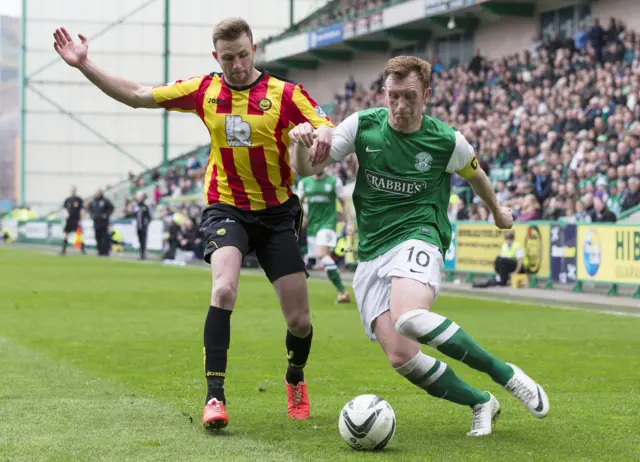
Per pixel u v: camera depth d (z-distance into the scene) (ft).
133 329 47.83
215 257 24.79
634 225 68.54
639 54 93.61
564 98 98.99
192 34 208.13
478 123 110.42
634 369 35.81
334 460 20.72
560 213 84.64
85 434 23.21
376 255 24.25
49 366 35.14
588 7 113.29
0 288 75.20
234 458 20.72
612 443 22.97
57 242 184.55
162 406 27.22
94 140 208.44
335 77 168.55
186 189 169.78
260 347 41.57
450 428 24.89
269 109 24.99
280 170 25.58
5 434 23.12
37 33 205.46
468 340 22.65
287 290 25.50
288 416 26.27
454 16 129.80
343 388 31.27
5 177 350.02
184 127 210.38
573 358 38.65
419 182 24.17
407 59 23.29
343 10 158.40
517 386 23.04
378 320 23.99
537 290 76.59
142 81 207.31
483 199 25.58
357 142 24.52
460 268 86.53
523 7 120.98
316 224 65.46
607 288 75.82
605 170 84.79
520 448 22.31
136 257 142.61
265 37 208.44
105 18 206.39
